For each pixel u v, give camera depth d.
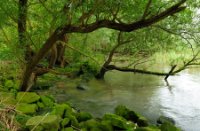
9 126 8.44
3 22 13.91
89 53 22.36
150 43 19.38
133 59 23.89
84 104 15.23
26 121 9.41
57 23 12.17
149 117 13.59
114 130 10.64
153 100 16.42
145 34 18.22
